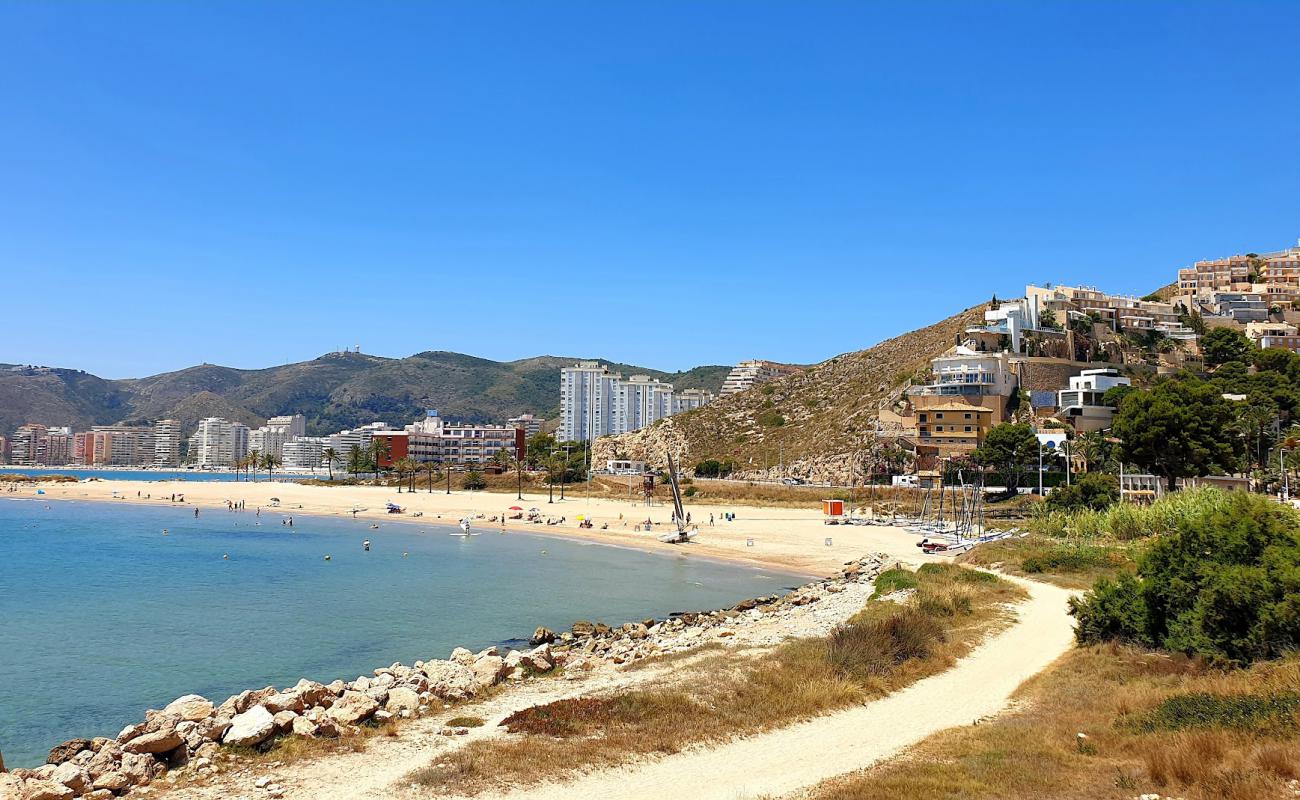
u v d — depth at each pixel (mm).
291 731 23766
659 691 28250
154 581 72125
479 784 19828
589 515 145125
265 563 86375
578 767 20969
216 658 43156
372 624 53062
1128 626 32469
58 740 30672
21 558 88250
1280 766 17062
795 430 198125
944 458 144625
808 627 43625
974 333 166000
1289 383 143375
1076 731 22625
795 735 23781
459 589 69688
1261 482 102688
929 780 18812
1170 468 96312
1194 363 169125
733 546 102625
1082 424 144875
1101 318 178875
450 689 29609
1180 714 21984
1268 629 26531
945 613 41281
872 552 89312
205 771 20969
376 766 21500
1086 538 72312
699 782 19938
